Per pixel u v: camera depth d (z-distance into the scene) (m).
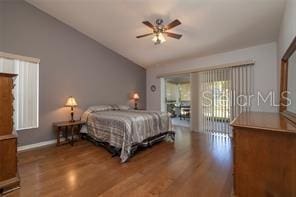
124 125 3.15
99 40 4.95
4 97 2.04
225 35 3.92
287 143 1.41
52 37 3.94
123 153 2.97
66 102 4.20
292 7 2.18
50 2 3.52
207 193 1.98
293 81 2.24
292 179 1.40
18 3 3.38
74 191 2.03
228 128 4.77
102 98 5.16
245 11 3.05
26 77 3.46
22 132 3.49
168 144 3.95
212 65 5.03
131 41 4.84
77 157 3.14
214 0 2.86
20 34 3.40
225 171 2.54
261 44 4.20
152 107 6.68
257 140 1.54
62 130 4.15
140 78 6.60
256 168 1.55
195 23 3.52
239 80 4.54
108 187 2.12
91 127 4.05
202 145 3.87
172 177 2.37
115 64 5.58
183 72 5.70
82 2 3.43
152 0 3.06
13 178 2.08
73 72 4.39
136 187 2.12
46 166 2.73
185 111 8.10
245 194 1.61
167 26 3.21
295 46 2.07
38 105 3.68
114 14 3.66
